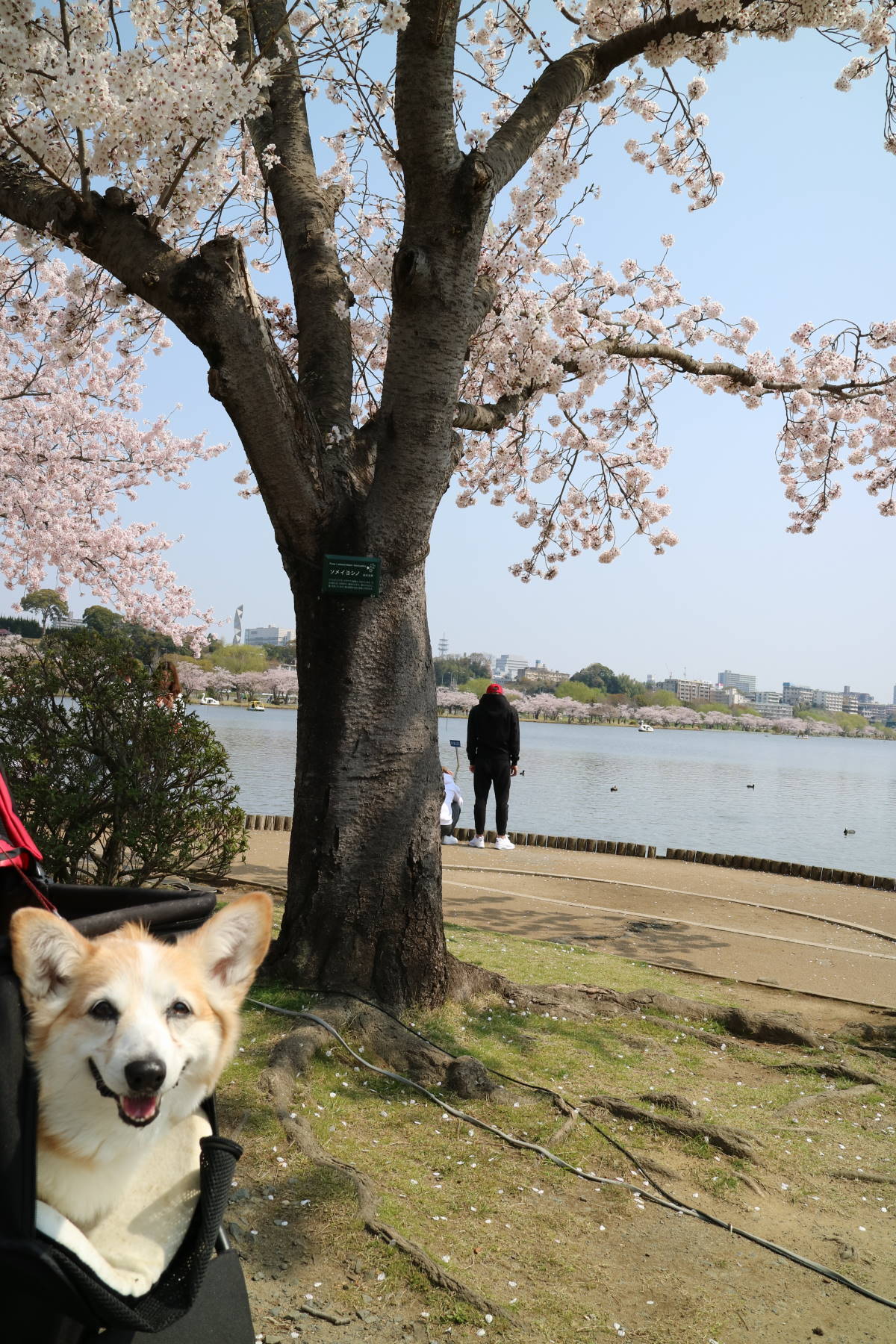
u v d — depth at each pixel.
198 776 8.00
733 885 13.70
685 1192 4.57
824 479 12.59
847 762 100.25
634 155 10.87
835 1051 6.71
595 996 7.14
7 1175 2.03
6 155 6.39
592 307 10.07
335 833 6.23
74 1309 2.01
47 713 7.73
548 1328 3.38
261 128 7.81
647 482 12.77
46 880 2.80
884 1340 3.53
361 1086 5.22
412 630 6.44
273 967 6.30
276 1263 3.54
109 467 19.17
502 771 15.59
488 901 11.43
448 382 6.20
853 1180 4.85
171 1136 2.37
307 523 6.26
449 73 5.86
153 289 5.67
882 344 11.56
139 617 20.66
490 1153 4.68
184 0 6.39
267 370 5.72
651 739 147.00
